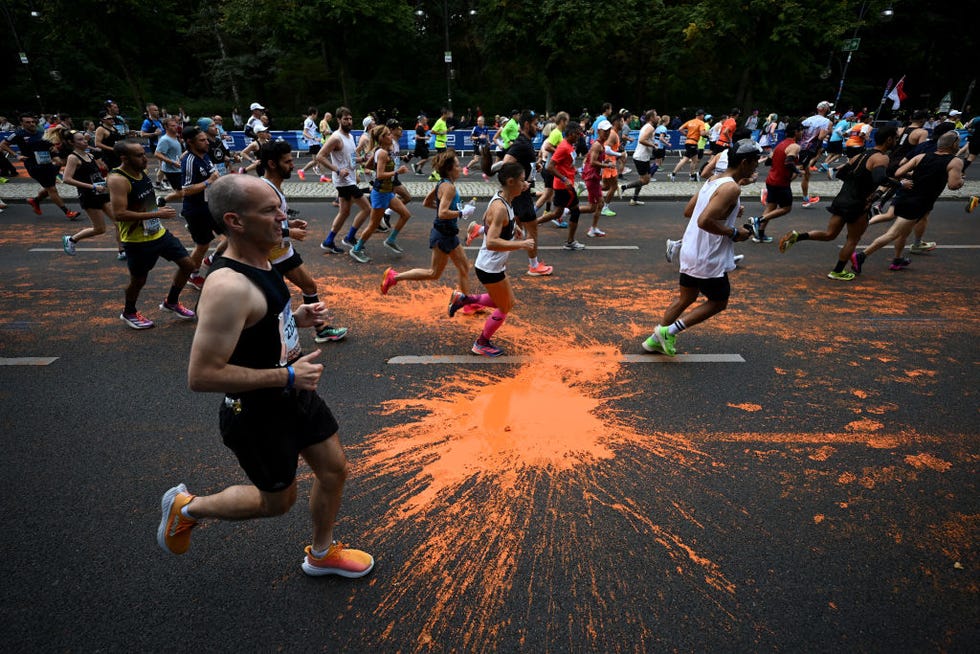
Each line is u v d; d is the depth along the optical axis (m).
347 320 5.93
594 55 36.72
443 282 7.17
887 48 38.44
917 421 4.05
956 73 39.81
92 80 36.31
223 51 36.47
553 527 3.02
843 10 28.50
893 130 6.43
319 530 2.55
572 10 29.50
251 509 2.37
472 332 5.62
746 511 3.14
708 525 3.04
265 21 30.67
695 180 15.52
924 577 2.71
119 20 32.19
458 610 2.52
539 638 2.38
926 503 3.21
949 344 5.36
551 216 8.91
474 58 40.75
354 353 5.15
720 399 4.36
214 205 1.90
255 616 2.49
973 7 37.44
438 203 5.58
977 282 7.15
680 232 9.91
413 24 34.97
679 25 33.25
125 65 33.75
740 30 29.95
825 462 3.58
